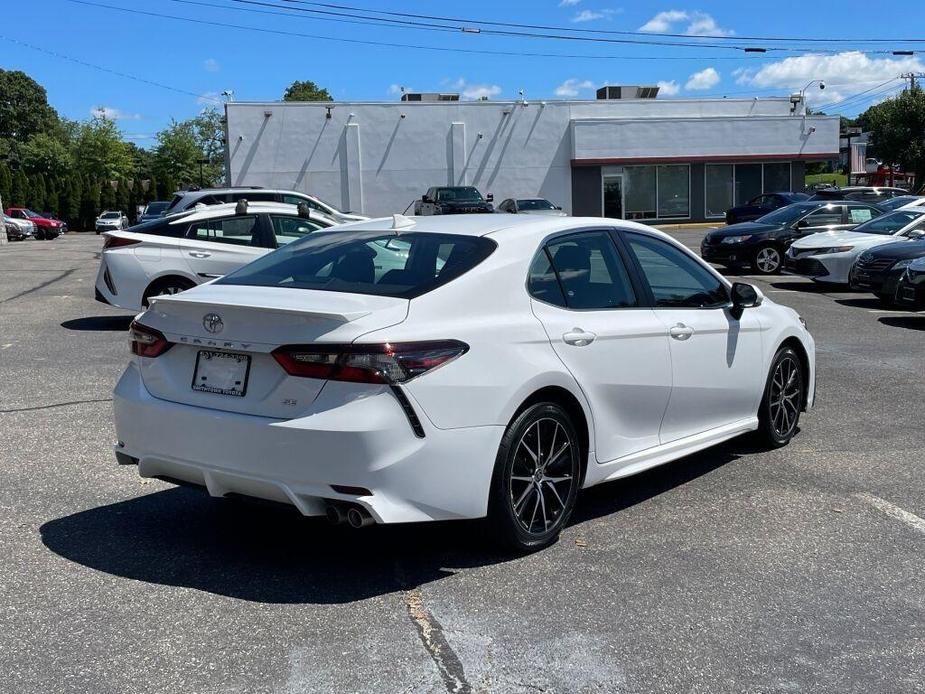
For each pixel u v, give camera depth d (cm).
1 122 11069
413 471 386
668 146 3959
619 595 400
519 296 447
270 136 3634
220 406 409
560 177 3931
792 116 4050
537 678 329
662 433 530
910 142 5597
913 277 1275
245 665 336
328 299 412
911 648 357
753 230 1970
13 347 1016
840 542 468
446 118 3772
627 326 493
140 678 326
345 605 387
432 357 393
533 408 434
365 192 3738
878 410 759
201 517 496
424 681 326
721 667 340
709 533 479
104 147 8325
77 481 552
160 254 1134
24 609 379
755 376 602
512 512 429
